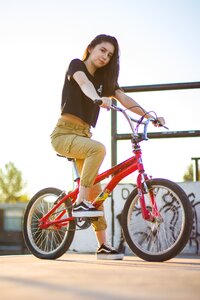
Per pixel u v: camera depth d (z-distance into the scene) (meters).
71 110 3.60
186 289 1.76
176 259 3.66
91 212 3.44
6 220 31.25
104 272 2.36
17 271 2.42
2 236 28.58
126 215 3.50
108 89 3.78
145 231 4.33
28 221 3.95
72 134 3.62
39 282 1.95
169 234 4.32
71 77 3.59
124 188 4.54
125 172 3.56
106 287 1.80
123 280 2.02
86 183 3.48
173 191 3.32
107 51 3.65
